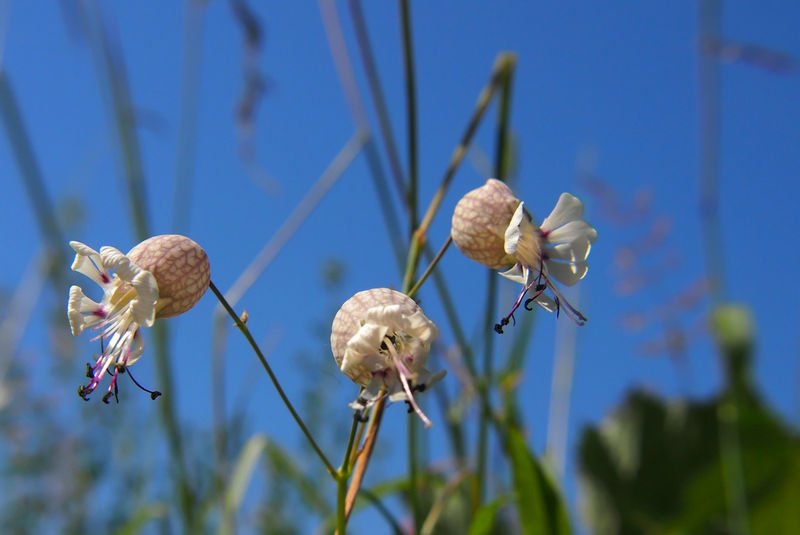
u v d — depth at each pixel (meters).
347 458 0.21
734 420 0.27
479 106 0.26
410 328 0.21
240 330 0.21
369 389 0.21
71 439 0.39
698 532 0.29
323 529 0.27
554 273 0.22
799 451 0.28
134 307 0.21
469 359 0.26
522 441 0.24
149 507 0.27
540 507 0.24
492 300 0.26
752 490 0.28
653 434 0.30
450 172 0.25
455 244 0.23
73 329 0.22
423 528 0.25
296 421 0.21
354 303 0.21
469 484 0.27
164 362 0.26
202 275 0.22
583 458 0.31
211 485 0.29
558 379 0.27
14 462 0.38
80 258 0.22
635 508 0.30
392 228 0.26
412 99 0.25
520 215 0.22
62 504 0.39
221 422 0.27
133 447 0.36
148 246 0.22
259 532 0.34
